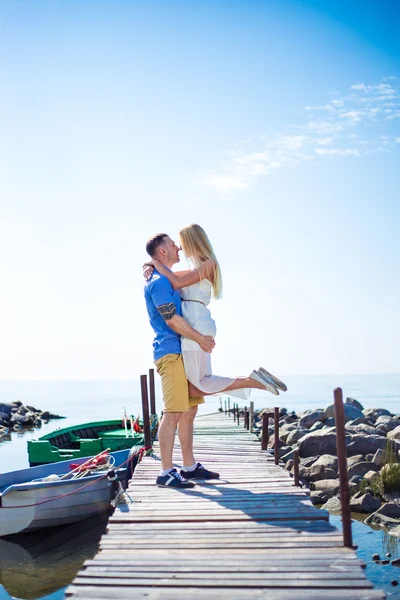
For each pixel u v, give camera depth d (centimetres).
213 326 667
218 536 515
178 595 403
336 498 1128
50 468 1102
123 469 1070
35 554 920
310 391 9131
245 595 400
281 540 500
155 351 670
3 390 12512
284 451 1565
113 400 7669
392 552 879
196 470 734
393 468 1155
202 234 672
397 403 5725
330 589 409
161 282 645
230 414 2295
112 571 444
